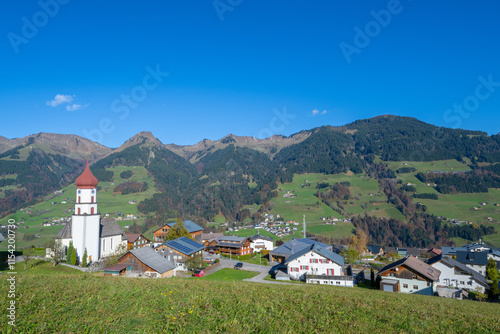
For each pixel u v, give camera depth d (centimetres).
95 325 1755
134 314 1975
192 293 2720
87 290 2570
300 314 2266
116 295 2425
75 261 6725
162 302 2292
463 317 2705
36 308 1994
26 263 5897
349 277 6312
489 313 3228
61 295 2348
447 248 12406
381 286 5775
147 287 2923
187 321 1939
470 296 6222
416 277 5675
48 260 6869
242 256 10056
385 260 10788
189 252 7438
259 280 6569
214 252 10662
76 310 1992
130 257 5647
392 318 2369
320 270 6844
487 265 8394
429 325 2292
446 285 6906
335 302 2778
